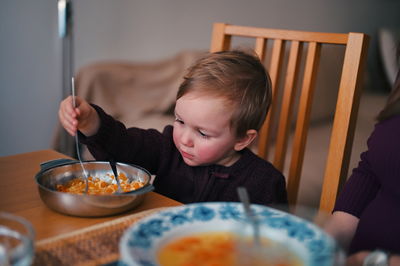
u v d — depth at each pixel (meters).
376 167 0.93
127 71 2.46
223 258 0.56
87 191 0.81
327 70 2.85
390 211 0.91
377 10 4.28
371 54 4.06
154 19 2.73
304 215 0.70
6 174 0.90
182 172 1.17
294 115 2.57
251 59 1.13
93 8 2.45
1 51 2.22
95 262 0.57
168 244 0.58
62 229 0.68
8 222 0.54
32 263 0.56
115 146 1.06
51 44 2.39
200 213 0.64
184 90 1.03
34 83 2.38
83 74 2.32
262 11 3.30
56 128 2.26
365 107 3.10
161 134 1.21
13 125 2.36
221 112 1.02
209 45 3.08
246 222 0.60
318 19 3.73
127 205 0.73
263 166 1.15
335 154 1.11
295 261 0.55
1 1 2.17
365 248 0.92
